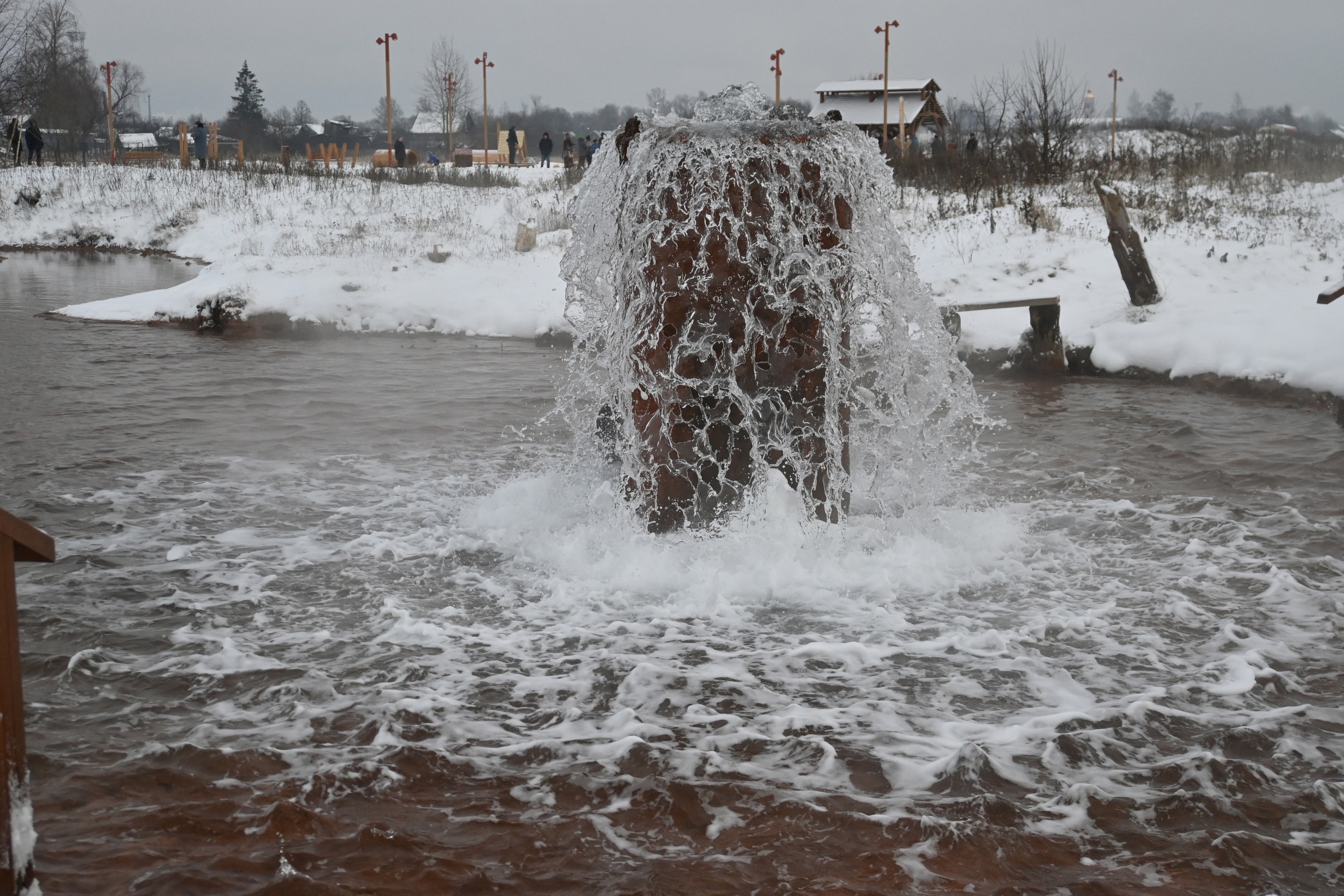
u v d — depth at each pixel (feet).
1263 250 54.75
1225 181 82.28
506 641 17.53
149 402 37.60
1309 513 24.75
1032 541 22.88
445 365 47.55
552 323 56.85
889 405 28.22
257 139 345.51
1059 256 57.31
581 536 22.09
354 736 14.28
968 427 34.53
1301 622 18.54
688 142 21.06
